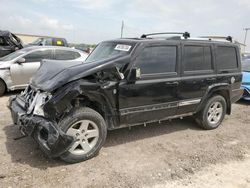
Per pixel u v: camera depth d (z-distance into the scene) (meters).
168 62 4.60
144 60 4.31
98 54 4.82
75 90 3.56
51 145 3.38
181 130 5.46
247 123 6.15
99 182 3.35
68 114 3.66
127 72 4.10
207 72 5.20
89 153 3.88
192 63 4.96
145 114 4.42
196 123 5.73
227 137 5.17
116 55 4.29
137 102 4.25
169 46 4.62
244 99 8.22
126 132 5.19
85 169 3.64
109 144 4.55
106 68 3.89
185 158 4.13
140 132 5.23
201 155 4.25
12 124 5.30
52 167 3.65
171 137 5.04
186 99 4.91
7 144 4.32
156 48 4.46
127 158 4.05
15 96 4.63
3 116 5.83
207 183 3.44
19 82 8.24
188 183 3.42
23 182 3.26
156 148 4.47
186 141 4.86
